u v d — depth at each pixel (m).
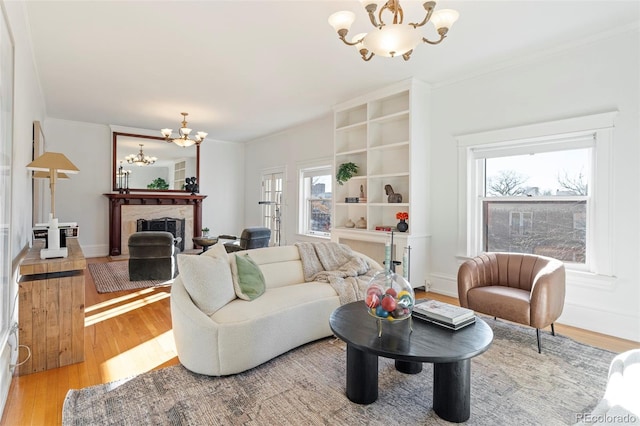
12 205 2.33
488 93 3.86
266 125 6.71
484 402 1.98
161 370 2.33
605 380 2.23
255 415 1.85
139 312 3.56
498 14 2.77
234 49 3.43
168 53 3.53
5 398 1.93
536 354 2.61
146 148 7.32
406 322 2.13
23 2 2.63
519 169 3.71
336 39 3.22
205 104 5.32
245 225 8.68
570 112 3.24
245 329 2.30
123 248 7.03
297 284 3.21
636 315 2.88
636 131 2.88
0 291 1.82
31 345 2.28
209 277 2.46
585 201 3.24
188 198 7.71
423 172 4.38
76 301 2.43
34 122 4.14
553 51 3.33
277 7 2.70
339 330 2.00
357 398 1.96
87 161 6.77
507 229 3.82
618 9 2.69
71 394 2.03
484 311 2.89
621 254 2.96
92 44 3.33
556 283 2.66
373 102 4.86
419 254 4.35
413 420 1.82
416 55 3.54
